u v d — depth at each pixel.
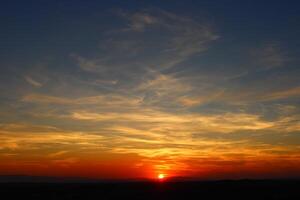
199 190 70.69
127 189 75.75
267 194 61.50
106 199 59.09
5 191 73.81
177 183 93.94
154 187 79.88
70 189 78.31
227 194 62.75
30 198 60.41
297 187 74.12
